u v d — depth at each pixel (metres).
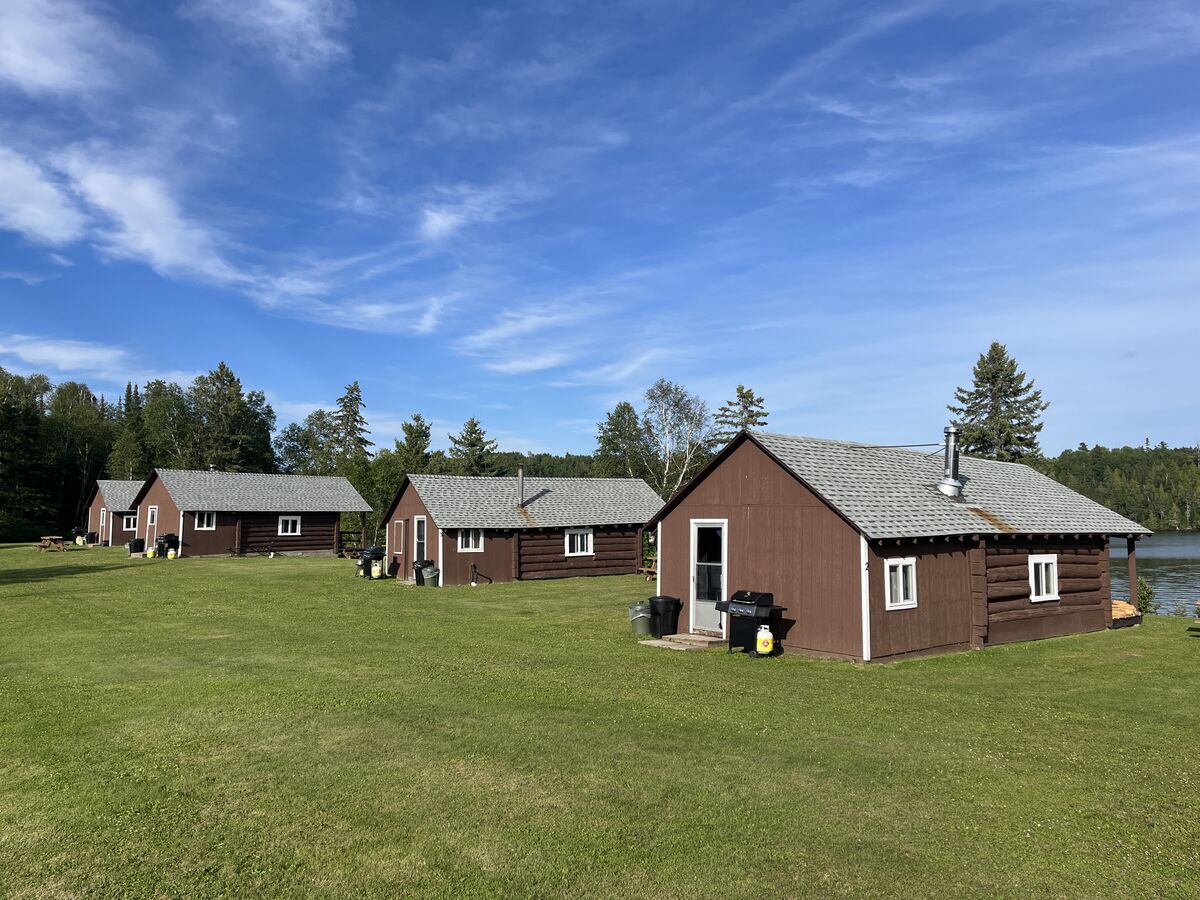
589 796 7.79
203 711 11.05
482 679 13.31
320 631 18.80
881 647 15.97
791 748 9.41
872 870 6.24
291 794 7.85
